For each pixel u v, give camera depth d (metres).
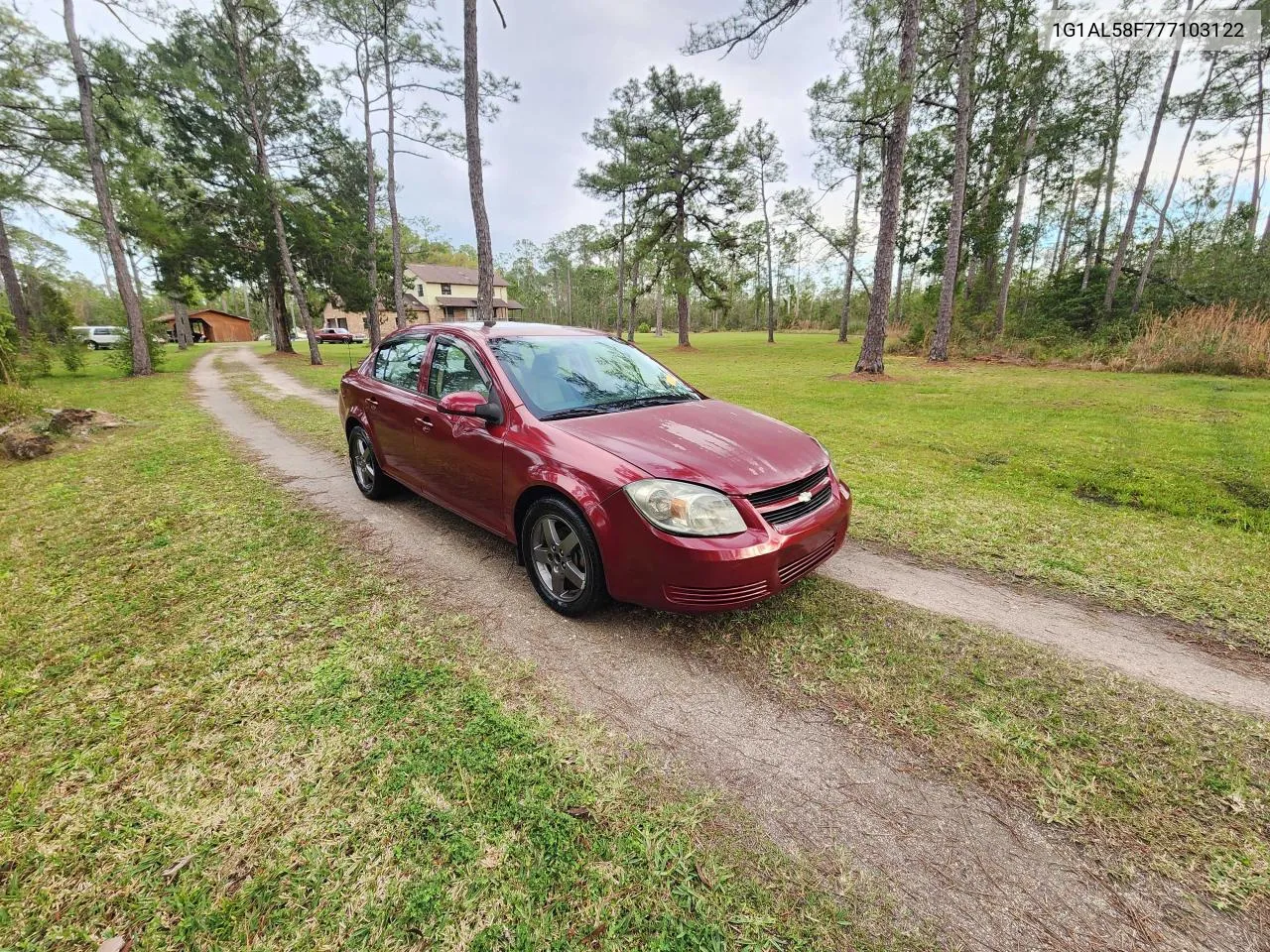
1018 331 21.77
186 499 5.22
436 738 2.18
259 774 2.01
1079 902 1.58
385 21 20.45
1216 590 3.38
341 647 2.81
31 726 2.27
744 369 18.09
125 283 18.44
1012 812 1.88
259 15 21.27
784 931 1.50
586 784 1.97
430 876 1.64
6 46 16.33
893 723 2.28
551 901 1.57
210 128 22.14
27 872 1.67
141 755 2.11
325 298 28.58
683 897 1.59
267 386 15.53
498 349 3.72
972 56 17.88
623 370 4.02
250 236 24.72
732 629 2.96
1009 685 2.51
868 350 14.88
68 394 13.83
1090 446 6.64
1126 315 21.52
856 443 7.12
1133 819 1.85
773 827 1.82
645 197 27.53
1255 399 9.87
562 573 3.07
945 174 25.62
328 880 1.63
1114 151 24.86
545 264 79.75
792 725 2.28
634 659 2.70
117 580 3.56
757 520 2.62
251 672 2.60
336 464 6.55
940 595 3.34
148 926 1.51
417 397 4.18
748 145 27.17
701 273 28.78
